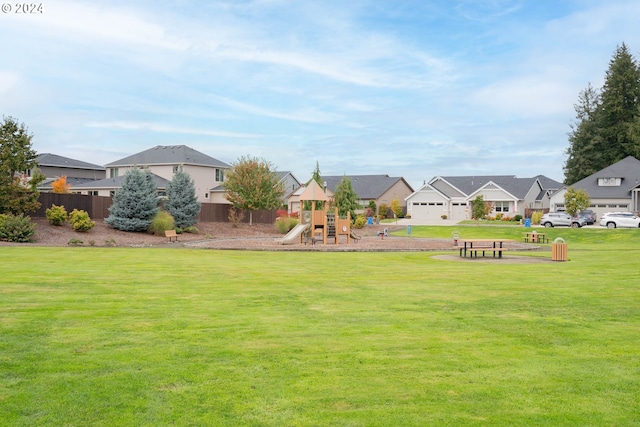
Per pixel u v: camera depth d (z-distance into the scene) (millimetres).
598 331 8023
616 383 5770
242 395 5336
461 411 5020
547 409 5082
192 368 6098
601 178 61938
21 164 29734
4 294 10555
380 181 78375
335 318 8828
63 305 9516
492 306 9977
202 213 44188
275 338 7445
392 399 5285
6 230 27125
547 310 9602
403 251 25141
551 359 6605
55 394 5285
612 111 74125
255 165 46250
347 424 4727
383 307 9844
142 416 4836
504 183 71875
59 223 32000
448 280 13797
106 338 7289
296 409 5027
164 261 18359
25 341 7066
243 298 10680
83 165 70875
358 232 47344
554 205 63938
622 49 74938
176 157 57719
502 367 6277
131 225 34000
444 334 7789
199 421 4754
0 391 5332
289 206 63594
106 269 15258
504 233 43969
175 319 8547
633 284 12953
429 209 68812
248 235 40969
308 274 15023
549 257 21797
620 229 42688
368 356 6656
